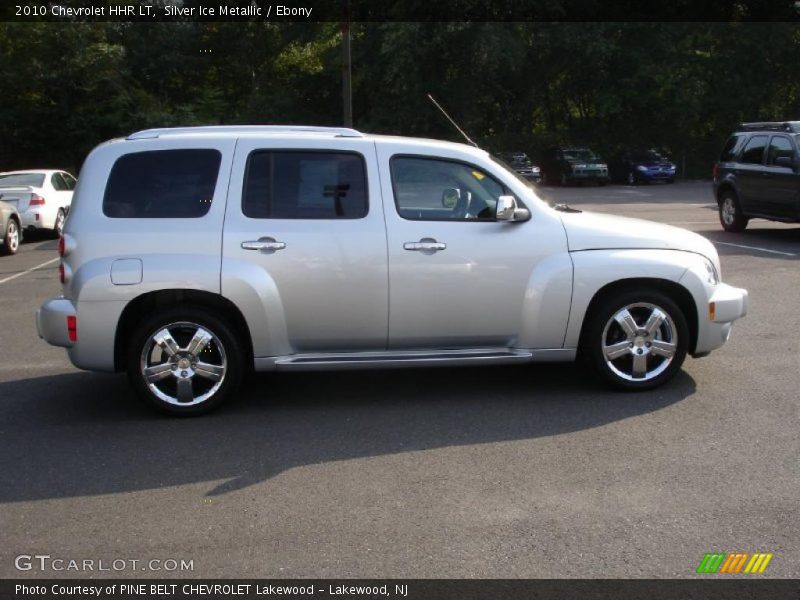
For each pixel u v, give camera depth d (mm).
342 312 5922
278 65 42781
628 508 4352
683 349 6281
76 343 5770
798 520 4195
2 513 4422
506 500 4473
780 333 8047
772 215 14703
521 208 6117
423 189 6059
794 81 41281
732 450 5109
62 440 5527
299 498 4551
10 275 13164
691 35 39875
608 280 6098
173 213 5844
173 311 5816
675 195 29344
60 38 32438
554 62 39094
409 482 4734
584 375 6812
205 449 5316
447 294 5984
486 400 6215
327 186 5969
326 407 6137
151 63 38156
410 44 35031
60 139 33719
